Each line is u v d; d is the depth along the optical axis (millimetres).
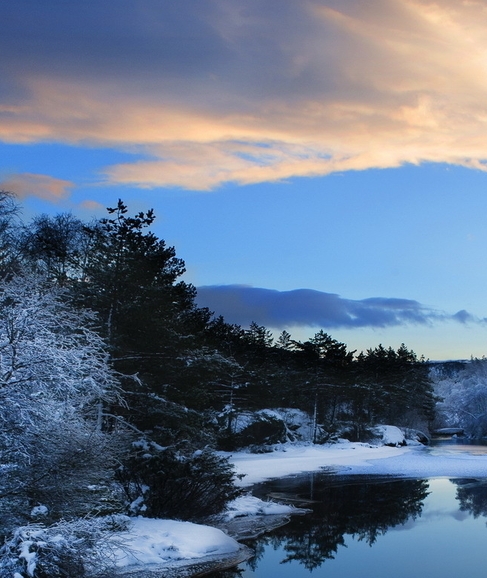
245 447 56656
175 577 12836
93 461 11406
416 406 91188
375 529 19719
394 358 94875
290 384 71125
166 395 25500
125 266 25469
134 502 17250
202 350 27266
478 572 14766
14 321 10414
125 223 27453
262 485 31156
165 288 26484
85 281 26391
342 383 74750
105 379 11625
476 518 21859
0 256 17234
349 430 71812
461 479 34438
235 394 57469
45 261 35406
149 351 25422
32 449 10594
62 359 10648
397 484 31984
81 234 38000
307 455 53312
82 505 11555
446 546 17453
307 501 25656
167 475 18000
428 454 56281
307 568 14805
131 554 13203
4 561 9258
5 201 22438
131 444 18406
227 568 14242
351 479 34250
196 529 16438
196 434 25141
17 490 10555
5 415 10203
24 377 10289
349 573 14484
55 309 11859
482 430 93000
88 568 10992
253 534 18609
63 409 11086
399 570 14867
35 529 9859
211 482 19422
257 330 80562
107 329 24188
